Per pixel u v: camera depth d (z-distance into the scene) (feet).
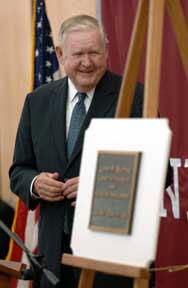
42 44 12.73
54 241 8.01
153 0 5.94
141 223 5.20
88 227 5.56
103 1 11.64
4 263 6.67
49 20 13.42
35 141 8.47
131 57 6.26
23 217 12.42
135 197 5.29
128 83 6.26
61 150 8.13
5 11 14.29
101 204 5.52
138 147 5.41
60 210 7.97
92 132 5.82
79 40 7.78
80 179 5.79
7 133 14.39
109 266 5.24
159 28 5.92
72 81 8.10
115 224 5.35
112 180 5.49
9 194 14.30
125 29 11.41
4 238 12.98
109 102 8.08
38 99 8.64
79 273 7.84
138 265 5.14
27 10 14.02
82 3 13.07
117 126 5.65
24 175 8.43
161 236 10.90
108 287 7.57
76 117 8.21
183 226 10.73
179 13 6.30
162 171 5.19
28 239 12.34
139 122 5.52
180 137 10.72
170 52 10.75
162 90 10.84
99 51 7.84
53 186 7.74
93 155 5.74
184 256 10.73
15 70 14.26
